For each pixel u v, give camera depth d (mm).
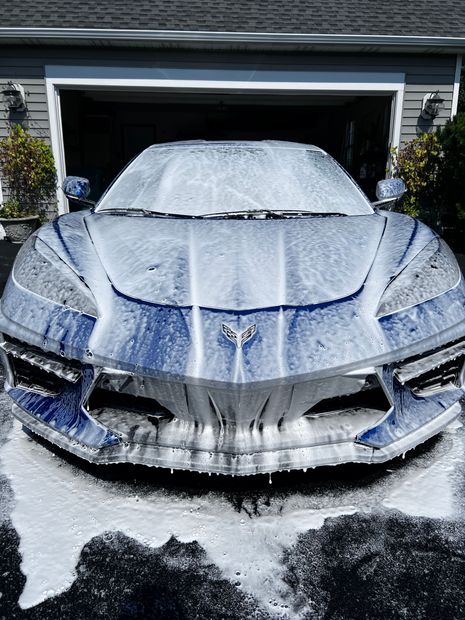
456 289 1737
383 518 1541
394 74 7047
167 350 1450
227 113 12102
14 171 7004
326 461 1487
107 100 10406
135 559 1380
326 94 7312
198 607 1229
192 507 1585
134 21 6746
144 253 1863
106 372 1490
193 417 1492
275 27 6789
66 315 1601
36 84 6895
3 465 1813
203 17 6977
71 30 6312
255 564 1361
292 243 1926
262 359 1418
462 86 15648
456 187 6527
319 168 2689
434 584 1295
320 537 1461
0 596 1263
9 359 1770
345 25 6938
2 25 6508
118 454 1509
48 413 1666
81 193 2732
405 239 1979
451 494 1655
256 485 1689
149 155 2816
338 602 1241
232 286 1637
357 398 1594
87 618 1201
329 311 1550
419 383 1704
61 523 1514
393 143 7340
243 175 2559
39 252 1893
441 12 7438
